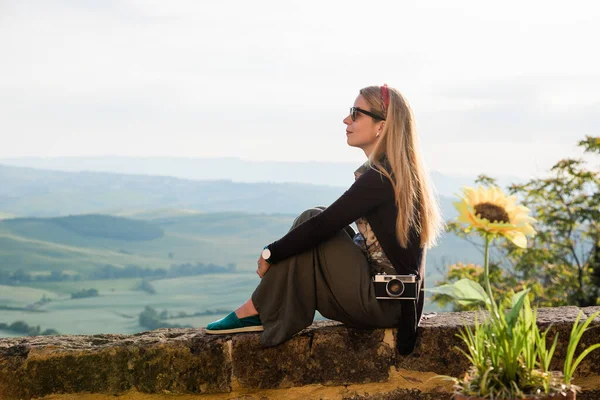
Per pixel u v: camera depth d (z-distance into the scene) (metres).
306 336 3.04
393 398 3.01
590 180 14.12
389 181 2.91
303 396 3.02
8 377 3.02
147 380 3.03
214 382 3.02
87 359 3.03
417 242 2.96
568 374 2.22
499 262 13.90
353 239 3.12
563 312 3.25
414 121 3.00
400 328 2.99
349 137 3.13
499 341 2.19
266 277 3.01
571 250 14.13
